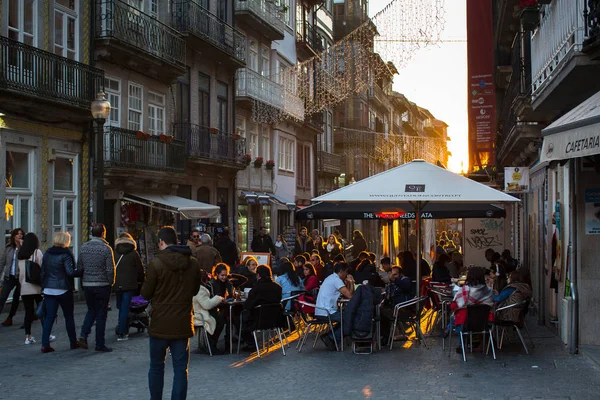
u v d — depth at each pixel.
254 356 12.51
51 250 12.41
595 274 12.47
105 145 23.03
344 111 60.72
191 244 18.05
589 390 9.54
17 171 19.50
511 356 12.30
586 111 9.62
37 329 15.10
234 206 34.16
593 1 10.67
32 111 19.70
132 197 24.70
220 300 12.54
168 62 26.30
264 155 39.22
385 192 13.29
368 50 29.88
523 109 16.06
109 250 12.59
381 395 9.29
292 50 43.56
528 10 14.84
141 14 26.33
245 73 35.16
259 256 21.25
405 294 14.66
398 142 76.38
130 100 25.19
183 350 7.95
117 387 9.75
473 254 25.94
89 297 12.49
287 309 14.56
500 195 13.21
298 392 9.50
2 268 15.54
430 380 10.26
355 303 12.71
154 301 7.88
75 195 22.05
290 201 43.09
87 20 22.83
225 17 33.84
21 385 9.81
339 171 55.44
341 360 12.04
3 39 18.23
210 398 9.16
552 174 15.63
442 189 13.27
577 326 12.51
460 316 12.09
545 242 16.88
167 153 26.31
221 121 33.38
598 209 12.45
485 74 24.02
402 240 58.41
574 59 11.05
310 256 19.97
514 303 12.49
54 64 20.23
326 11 53.78
